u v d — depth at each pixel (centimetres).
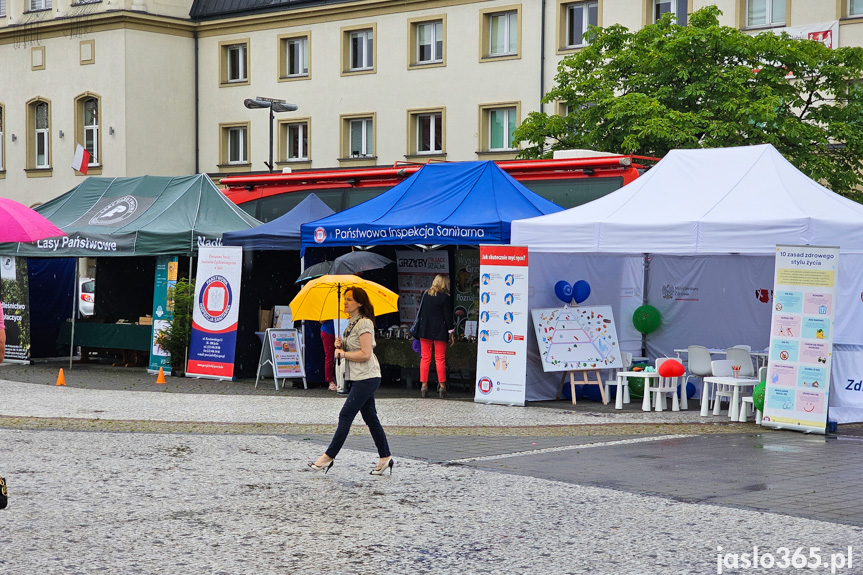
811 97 2759
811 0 3042
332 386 1731
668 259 1711
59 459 1045
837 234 1299
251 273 1902
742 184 1423
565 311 1566
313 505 847
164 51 4203
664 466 1027
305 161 4062
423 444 1166
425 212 1645
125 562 677
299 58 4094
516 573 660
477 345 1585
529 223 1498
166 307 1928
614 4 3397
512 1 3591
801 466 1028
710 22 2662
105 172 4178
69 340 2230
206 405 1512
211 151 4253
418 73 3797
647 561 686
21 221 1131
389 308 1165
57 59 4309
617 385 1513
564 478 963
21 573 650
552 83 3525
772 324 1296
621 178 1731
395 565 676
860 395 1334
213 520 793
